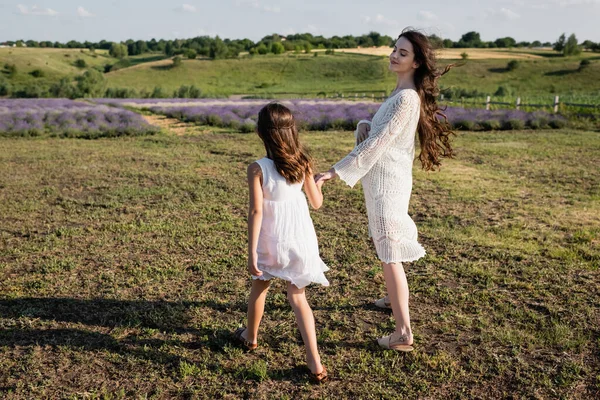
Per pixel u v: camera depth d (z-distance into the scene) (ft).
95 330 11.09
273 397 8.66
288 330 11.07
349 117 64.44
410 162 10.08
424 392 8.78
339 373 9.37
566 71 254.47
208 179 28.40
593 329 10.89
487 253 15.96
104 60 477.36
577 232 17.98
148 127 57.57
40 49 473.67
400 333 10.00
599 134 52.60
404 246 9.95
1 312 11.91
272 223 8.89
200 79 305.32
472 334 10.80
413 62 9.73
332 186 26.78
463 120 59.67
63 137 54.08
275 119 8.70
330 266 15.02
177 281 13.89
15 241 17.57
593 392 8.65
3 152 40.27
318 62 336.70
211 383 9.09
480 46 558.15
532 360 9.72
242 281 13.83
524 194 24.73
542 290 12.94
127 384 9.09
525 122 62.34
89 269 14.76
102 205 22.67
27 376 9.30
